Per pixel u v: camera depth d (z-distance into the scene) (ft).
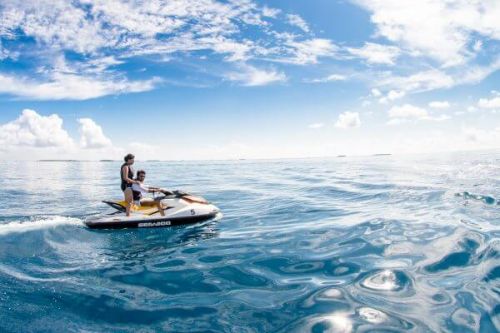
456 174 69.87
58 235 27.25
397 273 17.93
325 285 16.93
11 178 93.86
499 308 13.88
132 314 14.46
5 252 22.94
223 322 13.71
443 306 14.30
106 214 31.27
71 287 17.21
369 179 67.21
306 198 45.50
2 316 14.15
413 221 28.58
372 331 12.74
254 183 69.36
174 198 32.30
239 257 21.76
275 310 14.60
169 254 22.67
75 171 134.92
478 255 19.75
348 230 27.04
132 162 31.99
